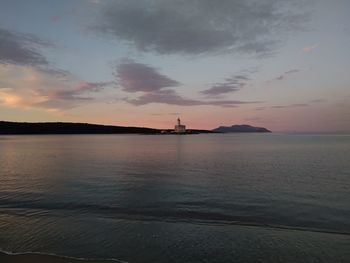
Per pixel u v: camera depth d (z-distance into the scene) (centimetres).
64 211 1569
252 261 978
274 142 11831
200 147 8094
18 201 1798
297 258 998
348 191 2086
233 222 1387
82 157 5003
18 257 988
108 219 1417
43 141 12862
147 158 4788
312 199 1853
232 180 2562
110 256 1005
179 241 1137
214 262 971
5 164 3903
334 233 1237
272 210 1605
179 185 2336
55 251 1038
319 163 3838
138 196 1944
